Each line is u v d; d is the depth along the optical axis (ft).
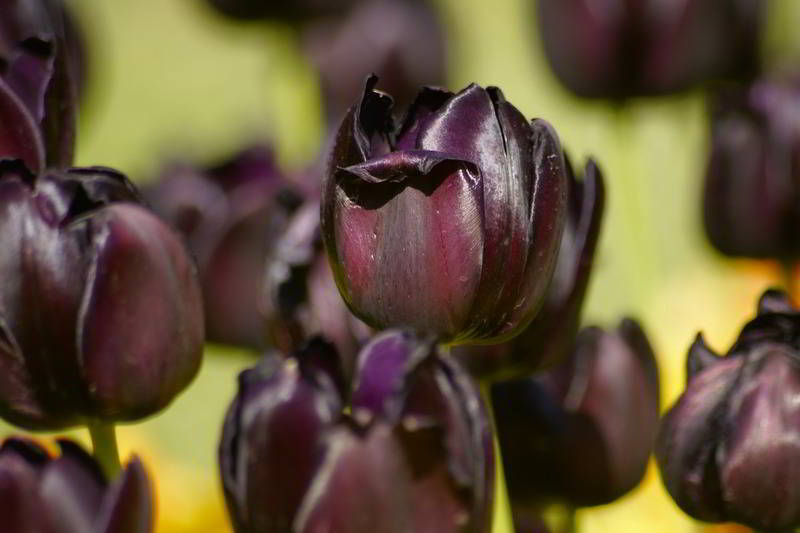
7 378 2.45
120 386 2.45
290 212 2.93
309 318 2.81
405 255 2.46
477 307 2.47
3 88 2.51
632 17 3.34
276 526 2.32
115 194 2.45
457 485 2.30
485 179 2.45
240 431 2.35
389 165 2.44
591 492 2.80
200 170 3.31
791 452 2.51
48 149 2.55
